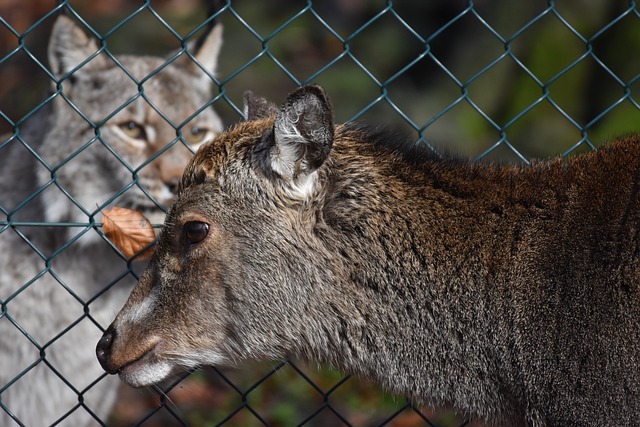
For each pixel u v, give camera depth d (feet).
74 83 29.78
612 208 20.43
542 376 20.30
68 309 29.01
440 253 21.02
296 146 19.93
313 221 20.71
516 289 20.57
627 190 20.53
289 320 20.90
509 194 21.20
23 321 28.71
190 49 32.01
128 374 21.06
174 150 29.45
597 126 50.67
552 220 20.79
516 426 21.27
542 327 20.29
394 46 60.95
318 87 18.99
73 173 28.94
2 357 28.81
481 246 20.92
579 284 20.12
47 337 28.94
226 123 36.88
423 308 21.08
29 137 30.01
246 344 21.07
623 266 19.94
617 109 50.34
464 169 21.75
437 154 22.33
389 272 21.04
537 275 20.47
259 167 20.47
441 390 21.35
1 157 30.09
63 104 29.22
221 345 21.15
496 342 20.74
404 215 21.15
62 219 28.86
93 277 29.17
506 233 20.90
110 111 29.37
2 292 28.63
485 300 20.79
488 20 56.95
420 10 62.54
